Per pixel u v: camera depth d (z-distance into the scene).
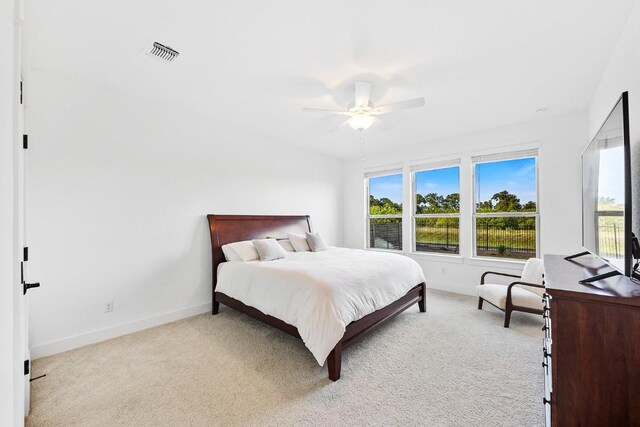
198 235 3.48
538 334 2.75
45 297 2.39
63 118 2.51
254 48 2.12
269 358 2.35
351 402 1.79
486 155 4.02
